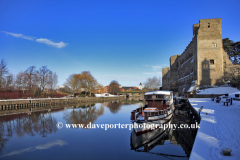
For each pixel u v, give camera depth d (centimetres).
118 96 11869
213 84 4947
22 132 2117
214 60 5022
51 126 2450
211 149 910
